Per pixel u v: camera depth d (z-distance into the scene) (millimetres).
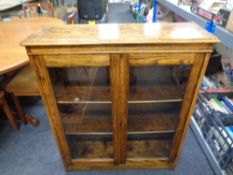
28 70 1662
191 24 1075
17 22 2137
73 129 1219
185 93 1011
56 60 895
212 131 1416
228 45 1050
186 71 994
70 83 1155
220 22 1156
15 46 1454
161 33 909
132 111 1324
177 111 1186
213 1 1273
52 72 1021
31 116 1793
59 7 4422
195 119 1683
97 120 1281
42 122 1833
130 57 881
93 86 1156
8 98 1936
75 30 982
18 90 1545
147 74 1168
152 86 1157
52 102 1039
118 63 899
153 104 1286
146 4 3949
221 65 1763
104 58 888
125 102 1040
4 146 1604
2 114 1836
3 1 3227
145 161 1368
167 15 2738
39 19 2232
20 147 1594
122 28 1004
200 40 821
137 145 1459
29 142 1636
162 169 1422
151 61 898
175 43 829
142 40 825
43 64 904
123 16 5391
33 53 865
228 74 1705
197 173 1391
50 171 1419
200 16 1393
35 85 1526
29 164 1464
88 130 1217
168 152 1363
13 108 1888
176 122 1181
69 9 4609
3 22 2152
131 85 1163
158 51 860
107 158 1373
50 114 1082
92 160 1361
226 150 1245
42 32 965
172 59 892
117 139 1223
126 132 1189
